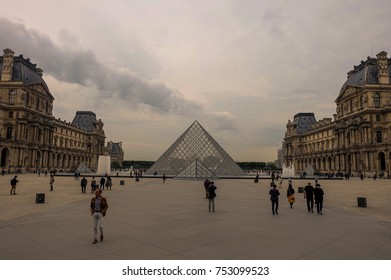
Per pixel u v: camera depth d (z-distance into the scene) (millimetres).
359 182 75062
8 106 119125
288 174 110562
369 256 11898
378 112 114250
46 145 137000
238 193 39344
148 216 20672
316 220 19875
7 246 12906
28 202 28391
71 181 64625
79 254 11859
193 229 16516
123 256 11641
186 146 94188
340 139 134500
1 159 114188
